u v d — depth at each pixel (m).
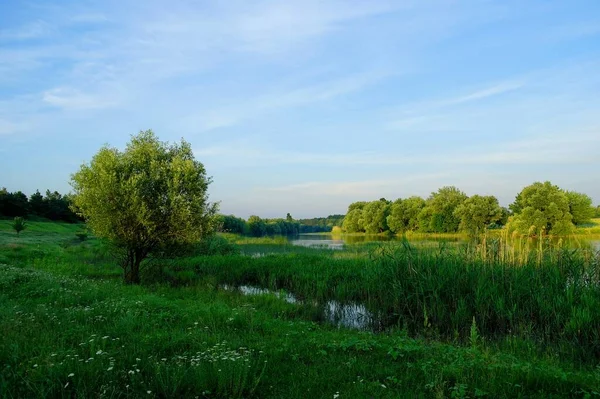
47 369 6.55
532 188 68.31
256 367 7.28
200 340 8.96
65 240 57.66
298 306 16.11
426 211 100.38
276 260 28.66
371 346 9.45
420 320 13.73
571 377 7.39
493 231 17.70
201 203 22.39
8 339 8.09
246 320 11.34
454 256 15.69
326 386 6.95
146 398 6.11
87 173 20.67
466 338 11.98
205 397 6.30
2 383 5.91
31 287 14.86
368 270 17.16
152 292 17.72
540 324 11.86
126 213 20.05
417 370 7.63
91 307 12.07
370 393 6.55
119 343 8.74
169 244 21.70
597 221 65.12
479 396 6.41
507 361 8.33
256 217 145.62
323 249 47.38
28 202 96.81
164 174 21.41
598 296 11.60
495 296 12.77
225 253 36.31
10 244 36.53
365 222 128.50
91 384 6.23
